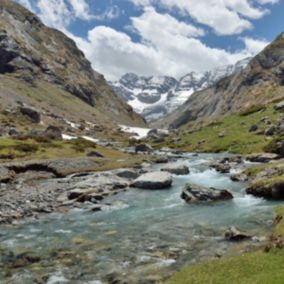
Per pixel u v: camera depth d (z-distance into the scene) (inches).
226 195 1887.3
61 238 1369.3
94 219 1635.1
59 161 2979.8
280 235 1056.2
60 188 2265.0
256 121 4963.1
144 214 1684.3
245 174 2421.3
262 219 1466.5
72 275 1035.9
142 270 1047.0
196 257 1117.7
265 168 2361.0
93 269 1070.4
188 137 5748.0
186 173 2758.4
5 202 1929.1
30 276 1039.0
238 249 1148.5
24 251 1237.7
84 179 2522.1
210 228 1402.6
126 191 2206.0
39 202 1950.1
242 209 1658.5
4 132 5044.3
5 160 3058.6
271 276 861.8
